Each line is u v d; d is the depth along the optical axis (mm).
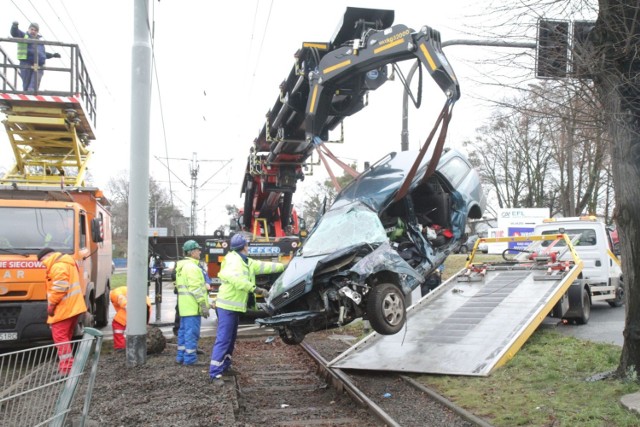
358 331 12914
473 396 6891
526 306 10000
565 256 14281
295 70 10711
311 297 7676
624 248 6773
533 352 8875
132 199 8984
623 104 6508
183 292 9031
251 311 13609
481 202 10594
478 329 9461
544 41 6805
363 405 6957
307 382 8711
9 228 9836
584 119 6879
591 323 12633
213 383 7664
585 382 6934
